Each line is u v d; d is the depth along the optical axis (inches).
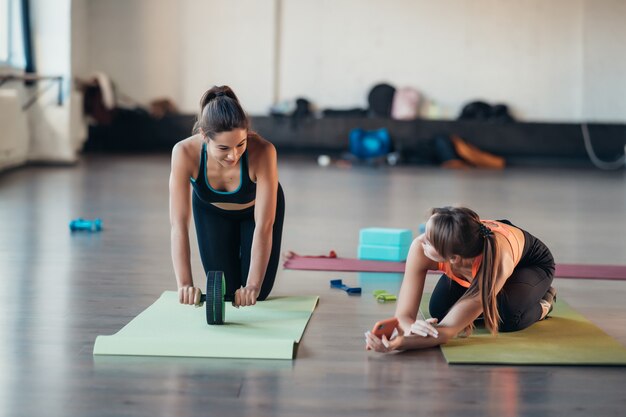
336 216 252.2
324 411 90.7
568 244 211.2
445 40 505.7
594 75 503.8
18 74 380.8
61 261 170.7
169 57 505.0
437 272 170.1
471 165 477.7
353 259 182.1
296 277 162.2
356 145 482.0
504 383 100.8
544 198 316.8
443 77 507.8
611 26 500.4
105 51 504.1
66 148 392.8
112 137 487.2
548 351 112.7
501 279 113.4
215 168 120.3
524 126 493.0
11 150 360.8
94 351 108.3
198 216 132.7
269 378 100.8
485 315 111.0
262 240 121.0
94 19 501.4
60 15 392.2
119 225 220.8
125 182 329.7
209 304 117.6
